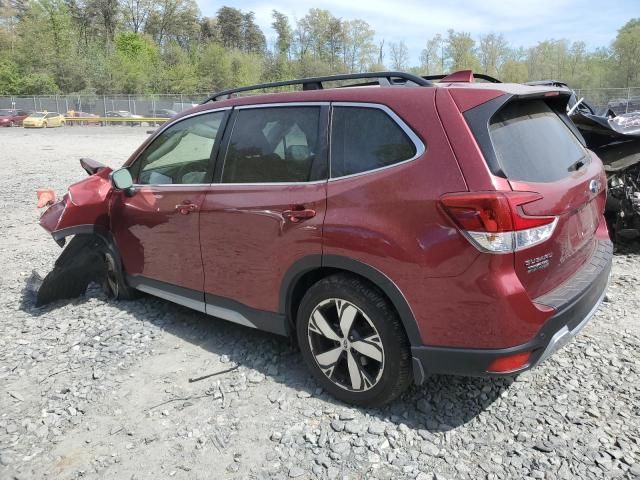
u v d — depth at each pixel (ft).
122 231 15.24
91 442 10.05
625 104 104.22
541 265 9.12
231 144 12.32
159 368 12.52
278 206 10.91
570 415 10.14
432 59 264.93
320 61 307.78
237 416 10.59
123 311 15.85
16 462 9.60
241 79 293.02
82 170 49.16
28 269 20.39
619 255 19.48
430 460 9.16
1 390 11.93
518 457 9.14
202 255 12.76
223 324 14.66
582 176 10.60
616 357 12.13
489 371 8.95
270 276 11.31
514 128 9.67
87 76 236.02
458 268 8.77
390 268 9.33
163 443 9.93
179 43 355.15
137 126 146.00
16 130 125.59
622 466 8.83
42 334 14.60
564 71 232.12
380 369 9.91
